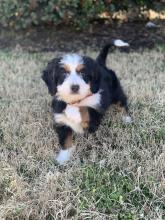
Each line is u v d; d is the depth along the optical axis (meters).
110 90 0.92
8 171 0.80
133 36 1.53
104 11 1.51
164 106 1.01
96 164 0.82
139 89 1.10
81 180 0.77
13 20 1.46
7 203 0.72
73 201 0.72
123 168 0.80
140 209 0.70
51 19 1.44
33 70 1.29
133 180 0.77
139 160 0.82
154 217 0.67
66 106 0.83
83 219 0.68
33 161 0.84
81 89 0.80
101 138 0.90
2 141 0.92
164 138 0.89
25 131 0.94
